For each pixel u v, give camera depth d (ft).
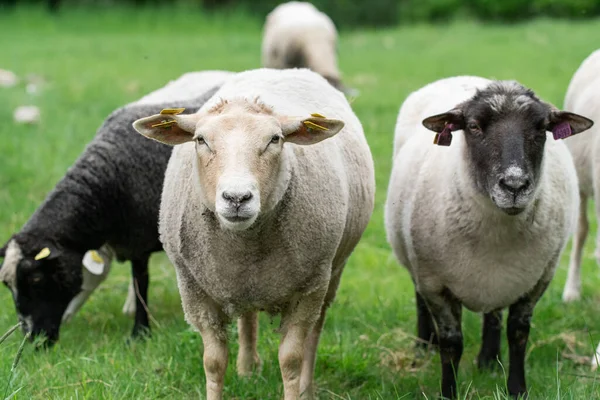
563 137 23.52
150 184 30.94
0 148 55.21
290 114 23.44
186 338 28.45
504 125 22.86
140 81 86.02
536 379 26.91
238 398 25.76
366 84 81.15
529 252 24.57
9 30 138.62
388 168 50.55
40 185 48.39
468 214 24.30
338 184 23.26
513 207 22.29
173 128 21.43
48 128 61.16
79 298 32.45
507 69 85.66
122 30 145.07
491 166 22.71
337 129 20.88
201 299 23.02
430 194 25.50
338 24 151.23
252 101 21.43
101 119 64.80
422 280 26.09
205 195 20.56
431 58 98.43
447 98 29.17
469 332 31.45
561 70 83.10
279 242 21.75
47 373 26.61
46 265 29.71
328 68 71.72
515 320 25.88
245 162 19.79
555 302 34.22
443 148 25.99
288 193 21.50
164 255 41.06
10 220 43.29
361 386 26.99
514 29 122.31
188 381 26.35
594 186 31.09
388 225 28.27
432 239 25.32
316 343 26.22
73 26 146.10
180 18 157.07
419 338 30.53
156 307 34.73
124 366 27.27
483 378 27.37
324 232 22.47
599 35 106.11
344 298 35.50
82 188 30.48
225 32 146.30
